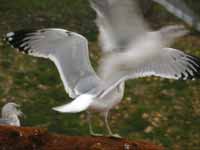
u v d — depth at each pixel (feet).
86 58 29.04
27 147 33.55
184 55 29.19
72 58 29.12
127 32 27.14
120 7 26.32
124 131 52.39
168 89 59.16
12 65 58.54
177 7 74.49
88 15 67.26
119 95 29.89
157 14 70.33
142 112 55.01
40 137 33.91
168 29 27.37
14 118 45.37
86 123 52.39
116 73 28.55
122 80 28.55
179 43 67.72
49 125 51.80
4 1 67.41
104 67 28.73
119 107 55.11
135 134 52.29
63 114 53.26
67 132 51.21
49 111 53.52
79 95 28.96
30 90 55.88
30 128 34.53
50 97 55.36
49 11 67.41
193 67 29.43
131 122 53.57
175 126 54.19
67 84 29.58
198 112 56.59
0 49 60.34
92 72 29.48
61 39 28.58
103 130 51.80
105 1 26.45
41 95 55.42
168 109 56.24
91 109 30.27
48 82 57.31
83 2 69.77
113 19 26.78
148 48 27.35
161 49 28.53
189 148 51.93
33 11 66.69
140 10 26.58
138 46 27.37
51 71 58.85
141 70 28.60
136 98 56.95
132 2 26.23
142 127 53.36
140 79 60.08
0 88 55.31
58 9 68.03
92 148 33.09
